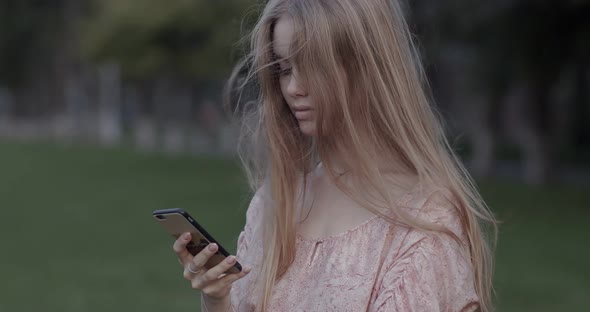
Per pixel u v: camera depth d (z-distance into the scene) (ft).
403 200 5.87
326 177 6.47
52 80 144.77
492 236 6.39
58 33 126.00
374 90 5.88
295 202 6.50
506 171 76.43
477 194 6.18
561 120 76.84
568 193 54.90
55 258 34.27
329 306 5.76
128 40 79.92
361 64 5.86
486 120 67.46
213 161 87.04
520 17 45.47
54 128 136.15
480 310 5.96
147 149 103.76
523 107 61.98
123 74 83.15
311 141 6.76
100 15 91.30
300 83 5.96
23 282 29.37
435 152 5.90
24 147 108.27
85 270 31.60
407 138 5.87
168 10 77.41
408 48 6.10
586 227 40.88
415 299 5.47
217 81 100.37
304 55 5.86
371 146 5.94
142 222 44.50
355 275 5.77
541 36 46.52
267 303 6.17
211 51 77.82
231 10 73.97
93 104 139.64
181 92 131.85
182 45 80.59
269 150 6.75
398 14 6.15
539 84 54.03
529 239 37.22
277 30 6.12
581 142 93.45
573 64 51.39
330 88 5.84
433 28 43.60
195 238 5.90
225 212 47.21
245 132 7.35
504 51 48.16
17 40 127.65
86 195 57.62
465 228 5.83
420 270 5.55
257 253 6.64
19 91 160.35
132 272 31.12
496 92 54.13
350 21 5.82
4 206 51.83
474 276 5.86
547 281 28.27
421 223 5.66
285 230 6.31
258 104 7.09
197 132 119.34
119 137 123.13
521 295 26.16
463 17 45.09
